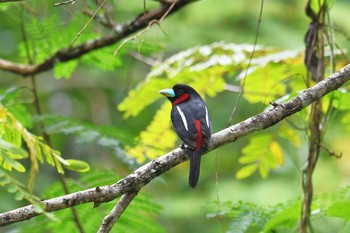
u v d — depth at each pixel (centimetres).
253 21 1722
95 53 1130
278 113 738
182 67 1052
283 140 1275
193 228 1794
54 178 1825
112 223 699
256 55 1086
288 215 822
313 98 737
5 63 1086
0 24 1981
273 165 1087
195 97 1021
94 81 2092
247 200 1681
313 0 914
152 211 907
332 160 1608
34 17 1064
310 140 862
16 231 966
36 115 1002
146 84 1086
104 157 1909
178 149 730
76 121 986
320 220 1494
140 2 1544
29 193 575
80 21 1062
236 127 771
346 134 1359
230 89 1138
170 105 1078
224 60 1019
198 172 801
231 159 1870
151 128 1088
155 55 1287
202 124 851
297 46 1669
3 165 609
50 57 1088
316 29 910
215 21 1741
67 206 662
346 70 745
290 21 1733
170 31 1734
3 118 631
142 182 705
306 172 853
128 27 1053
